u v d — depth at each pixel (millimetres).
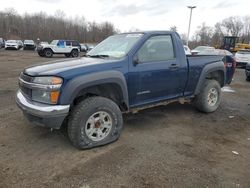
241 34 72750
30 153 3680
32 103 3660
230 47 31781
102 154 3699
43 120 3512
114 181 3068
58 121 3527
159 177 3172
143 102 4543
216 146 4121
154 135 4449
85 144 3766
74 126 3682
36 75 3619
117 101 4289
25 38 76500
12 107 5758
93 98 3814
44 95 3559
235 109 6285
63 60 4391
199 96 5547
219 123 5211
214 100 5812
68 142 4035
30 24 79000
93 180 3080
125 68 4098
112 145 4000
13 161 3457
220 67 5730
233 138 4473
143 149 3895
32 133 4336
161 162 3525
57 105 3518
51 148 3838
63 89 3504
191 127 4922
